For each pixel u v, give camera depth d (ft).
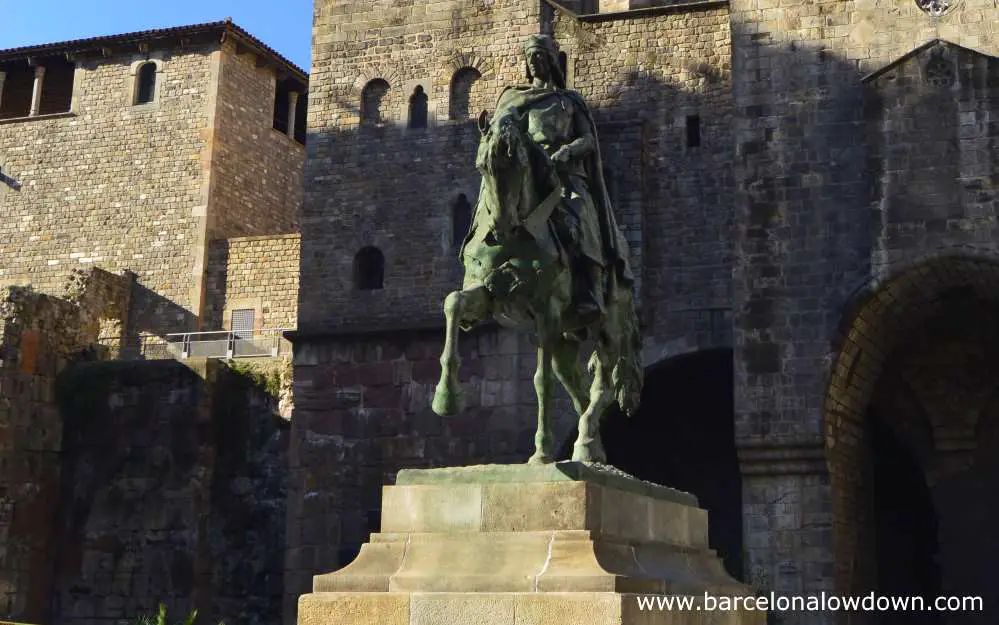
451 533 32.45
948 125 78.95
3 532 100.53
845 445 83.56
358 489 92.73
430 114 100.12
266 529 102.32
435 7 101.86
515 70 98.89
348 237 99.66
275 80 161.58
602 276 38.32
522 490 32.09
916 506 97.91
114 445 105.81
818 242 80.33
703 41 95.09
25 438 103.55
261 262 141.38
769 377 79.51
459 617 30.60
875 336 83.15
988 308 85.56
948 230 77.82
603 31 97.45
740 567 99.55
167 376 106.11
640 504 34.27
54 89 161.79
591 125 39.91
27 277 152.87
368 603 31.58
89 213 151.64
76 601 103.50
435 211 98.27
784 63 83.25
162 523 103.19
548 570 30.71
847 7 83.20
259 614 100.68
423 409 92.53
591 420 38.11
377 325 97.14
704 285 90.84
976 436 94.43
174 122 150.82
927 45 79.97
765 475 79.51
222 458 104.88
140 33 152.35
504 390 90.58
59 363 108.06
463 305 34.01
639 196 91.30
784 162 81.87
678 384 102.37
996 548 92.79
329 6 104.42
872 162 80.12
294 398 95.76
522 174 34.47
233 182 151.12
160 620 61.77
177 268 145.07
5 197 156.15
